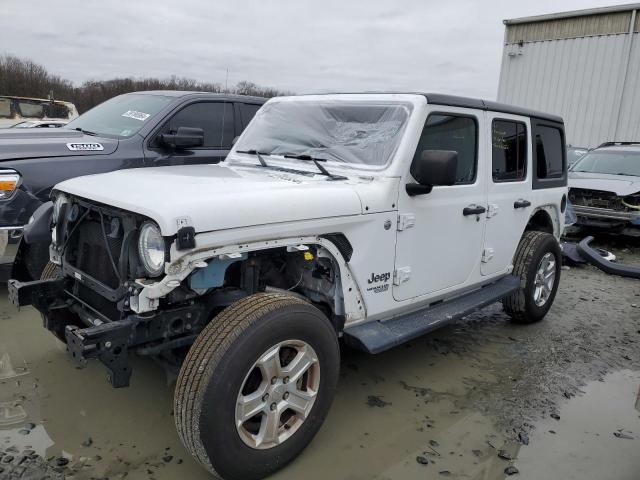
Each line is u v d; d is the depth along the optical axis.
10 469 2.70
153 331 2.66
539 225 5.46
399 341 3.34
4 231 4.70
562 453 3.13
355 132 3.70
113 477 2.70
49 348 4.05
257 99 6.76
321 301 3.29
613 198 9.19
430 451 3.08
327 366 2.86
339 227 3.02
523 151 4.75
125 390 3.52
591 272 7.45
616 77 15.80
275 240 2.75
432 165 3.13
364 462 2.93
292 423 2.81
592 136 16.48
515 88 17.91
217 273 2.72
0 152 4.89
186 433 2.44
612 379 4.16
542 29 17.09
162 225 2.36
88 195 2.87
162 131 5.89
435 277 3.79
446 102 3.70
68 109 14.00
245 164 3.96
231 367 2.43
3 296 4.99
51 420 3.15
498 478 2.88
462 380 4.00
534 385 3.98
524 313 5.07
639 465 3.05
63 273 3.29
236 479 2.60
